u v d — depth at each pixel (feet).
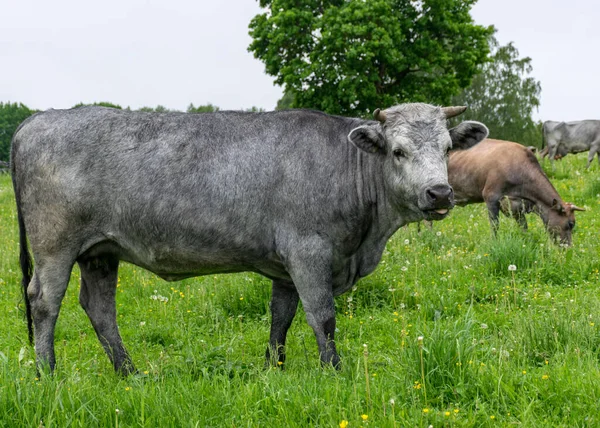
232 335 21.42
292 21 101.24
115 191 16.94
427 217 16.44
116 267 18.97
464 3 108.27
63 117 17.47
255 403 13.19
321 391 13.79
